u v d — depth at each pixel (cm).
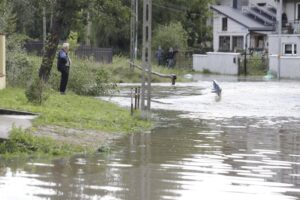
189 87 8425
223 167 2719
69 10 5553
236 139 3606
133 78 9469
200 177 2491
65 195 2136
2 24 6278
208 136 3700
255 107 5622
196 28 16575
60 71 5594
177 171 2595
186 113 5025
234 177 2509
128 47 15300
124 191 2219
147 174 2514
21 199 2069
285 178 2516
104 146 3119
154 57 14100
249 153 3119
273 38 13600
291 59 11356
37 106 4272
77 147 2988
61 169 2541
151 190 2245
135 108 4734
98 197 2123
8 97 4681
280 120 4641
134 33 11800
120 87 7969
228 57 12612
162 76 8844
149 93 4325
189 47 15712
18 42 6425
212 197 2172
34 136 2984
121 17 5981
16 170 2486
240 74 12506
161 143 3356
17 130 2956
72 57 8338
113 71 9569
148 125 4100
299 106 5756
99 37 14912
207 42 17500
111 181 2362
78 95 5978
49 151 2859
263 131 3994
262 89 7938
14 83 5794
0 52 5469
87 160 2756
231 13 16762
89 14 5844
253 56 12938
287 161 2916
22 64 6031
